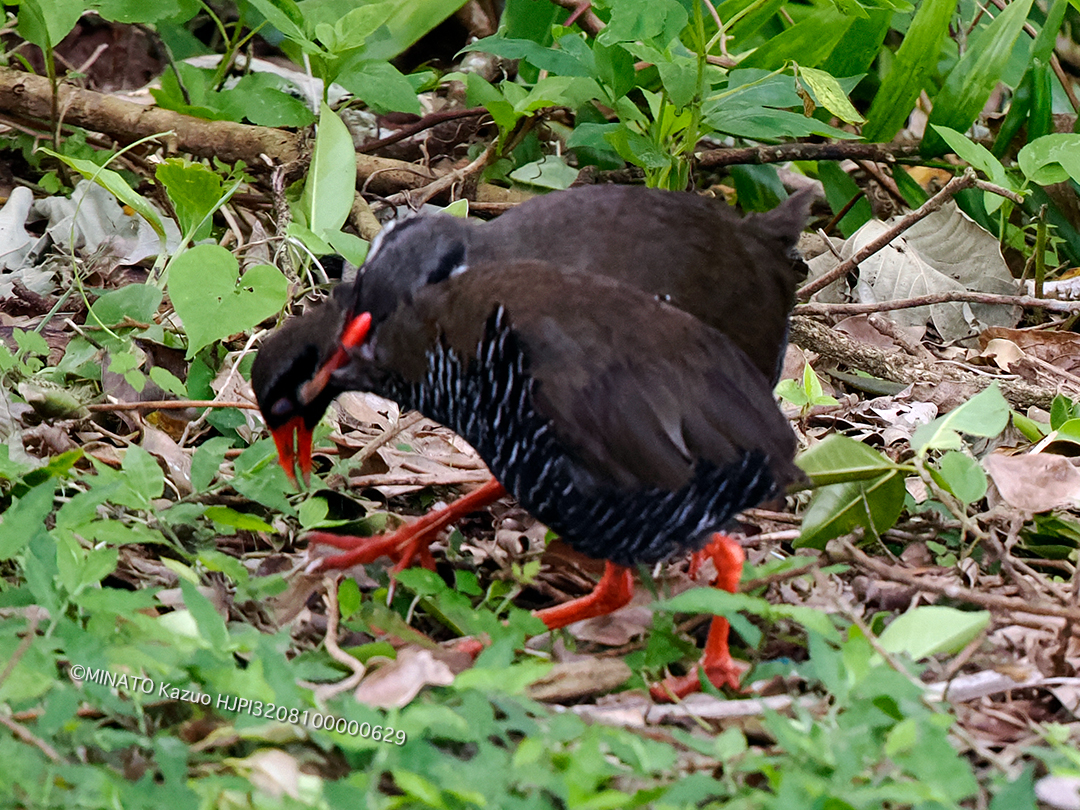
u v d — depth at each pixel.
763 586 7.49
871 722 5.70
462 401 7.12
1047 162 10.64
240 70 14.12
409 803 5.32
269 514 8.60
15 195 11.52
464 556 8.42
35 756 5.19
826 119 13.77
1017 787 5.24
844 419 10.30
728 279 7.38
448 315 6.99
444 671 6.09
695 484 6.74
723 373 6.71
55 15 11.26
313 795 5.41
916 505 8.82
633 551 7.12
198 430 9.55
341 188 10.84
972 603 7.29
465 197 12.41
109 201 11.62
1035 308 12.39
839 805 5.11
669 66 10.39
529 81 13.44
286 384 7.80
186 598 6.09
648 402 6.57
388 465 9.20
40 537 6.73
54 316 10.57
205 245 8.82
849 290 12.23
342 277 11.45
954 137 10.68
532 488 7.06
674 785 5.27
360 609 7.21
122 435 9.50
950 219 12.58
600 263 7.27
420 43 15.27
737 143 14.25
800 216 8.08
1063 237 13.30
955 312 12.11
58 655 6.06
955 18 15.09
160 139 12.19
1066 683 6.66
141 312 9.88
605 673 6.70
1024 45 15.07
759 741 6.37
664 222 7.49
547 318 6.67
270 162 12.23
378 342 7.29
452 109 13.77
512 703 5.71
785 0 13.87
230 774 5.59
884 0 11.20
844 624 7.25
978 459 9.85
